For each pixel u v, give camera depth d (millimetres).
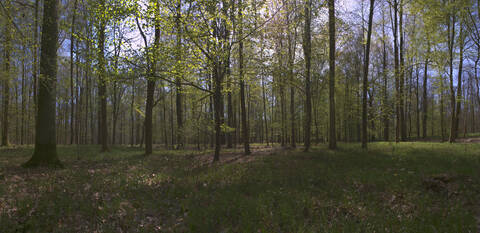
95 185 7539
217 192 7160
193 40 12133
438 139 30562
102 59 11602
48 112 10859
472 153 11414
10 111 26641
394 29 21859
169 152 20375
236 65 17078
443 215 5172
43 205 5469
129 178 8805
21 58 10820
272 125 32219
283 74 16094
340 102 31656
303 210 5723
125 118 51125
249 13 12617
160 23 12172
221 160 14664
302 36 17812
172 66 12820
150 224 5016
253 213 5336
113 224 4898
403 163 10445
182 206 6012
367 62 17781
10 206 5391
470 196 6238
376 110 18469
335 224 4766
